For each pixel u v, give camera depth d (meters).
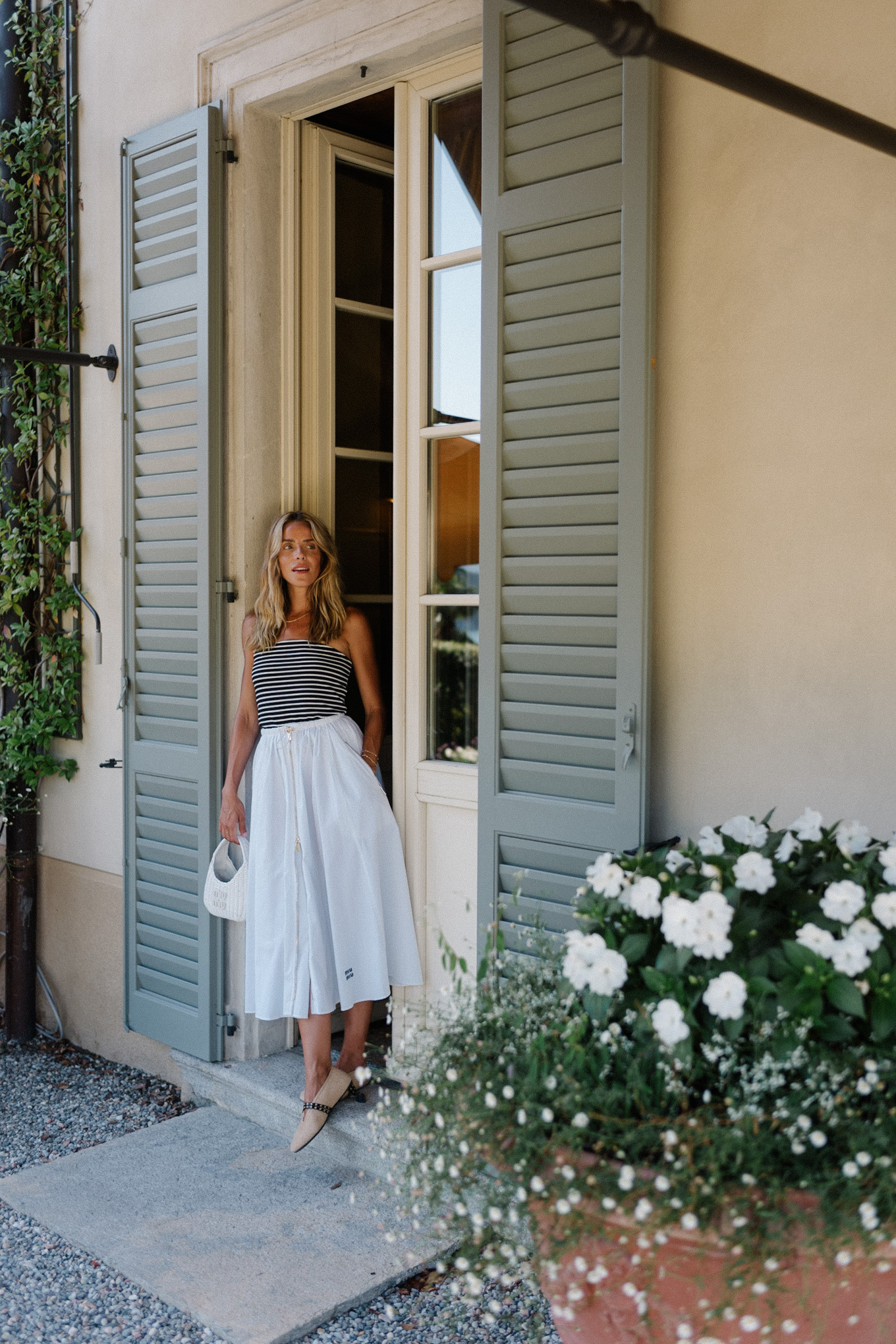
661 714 2.54
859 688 2.25
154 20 3.85
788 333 2.32
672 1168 1.65
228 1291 2.61
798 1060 1.71
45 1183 3.14
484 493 2.74
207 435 3.56
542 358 2.62
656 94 2.40
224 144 3.55
